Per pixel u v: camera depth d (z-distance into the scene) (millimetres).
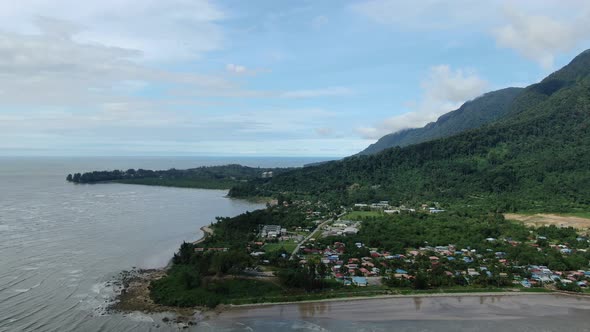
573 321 107938
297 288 126750
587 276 136000
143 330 99688
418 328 104000
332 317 109812
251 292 123938
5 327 97062
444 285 130250
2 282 126062
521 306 117188
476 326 105125
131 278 134375
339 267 142625
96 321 103125
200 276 131750
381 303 118688
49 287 123562
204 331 100500
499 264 146750
